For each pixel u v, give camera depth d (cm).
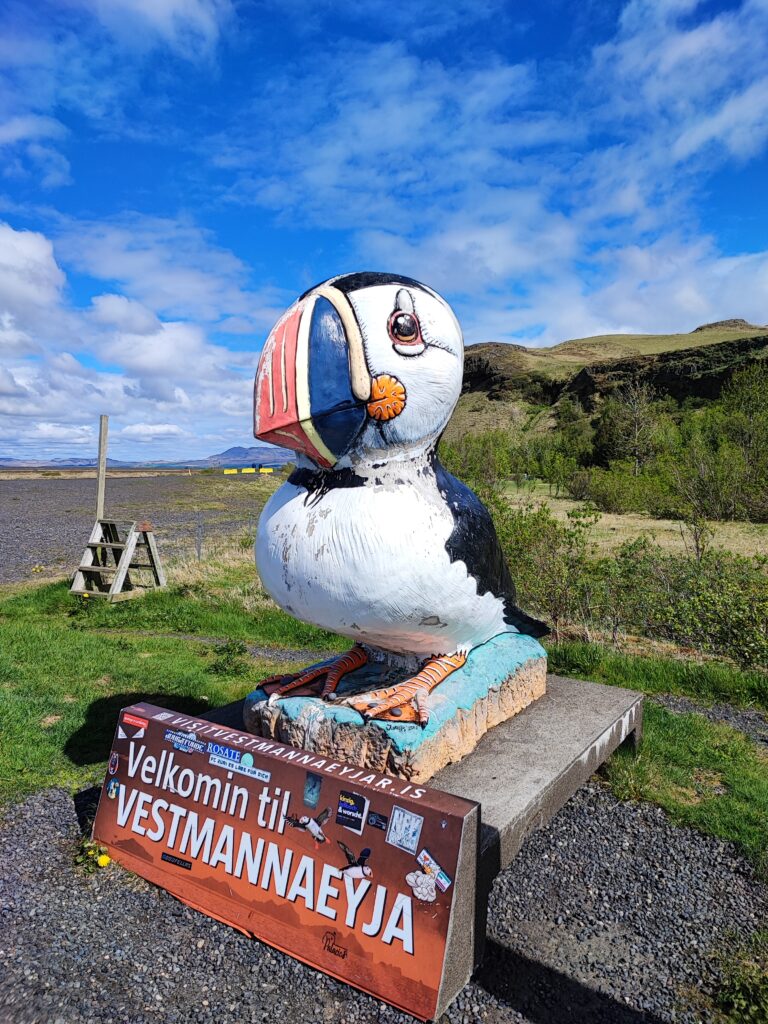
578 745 304
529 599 674
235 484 3969
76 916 242
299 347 241
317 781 231
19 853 281
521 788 262
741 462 1856
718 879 277
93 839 279
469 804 209
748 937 242
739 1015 206
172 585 873
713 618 578
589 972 224
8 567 1155
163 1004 205
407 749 255
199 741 262
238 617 727
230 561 1063
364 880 214
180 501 2734
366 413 246
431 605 254
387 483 254
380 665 323
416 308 252
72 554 1309
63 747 387
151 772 270
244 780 246
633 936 242
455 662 300
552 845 299
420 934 202
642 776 355
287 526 261
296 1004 206
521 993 214
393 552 241
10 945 227
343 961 212
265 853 235
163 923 240
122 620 736
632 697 371
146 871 262
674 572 692
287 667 566
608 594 661
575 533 725
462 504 269
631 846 300
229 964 221
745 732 425
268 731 295
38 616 769
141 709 286
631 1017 206
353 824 220
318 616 265
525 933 242
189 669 542
